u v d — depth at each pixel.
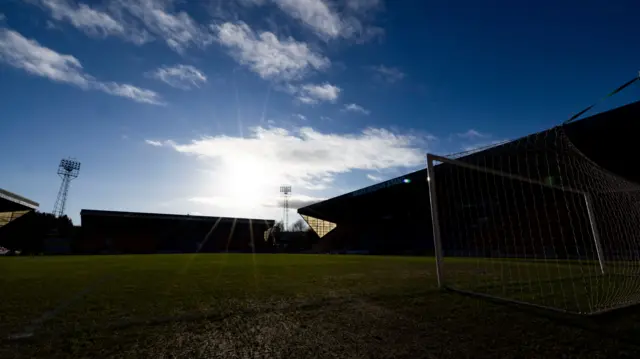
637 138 18.11
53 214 50.41
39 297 4.75
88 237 43.34
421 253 34.00
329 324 3.16
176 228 49.28
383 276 7.64
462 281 6.47
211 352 2.40
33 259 18.86
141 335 2.81
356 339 2.69
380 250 44.62
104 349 2.47
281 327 3.06
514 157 12.51
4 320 3.33
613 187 10.84
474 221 25.47
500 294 4.85
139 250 46.03
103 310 3.80
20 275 8.23
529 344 2.54
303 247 59.47
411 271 9.09
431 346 2.50
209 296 4.77
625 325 3.06
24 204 41.38
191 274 8.37
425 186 33.53
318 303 4.18
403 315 3.51
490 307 3.90
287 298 4.58
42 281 6.82
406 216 42.38
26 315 3.55
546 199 20.23
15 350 2.45
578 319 3.29
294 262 14.48
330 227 61.81
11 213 45.75
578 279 6.77
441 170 24.00
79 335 2.81
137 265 12.37
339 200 45.75
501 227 22.94
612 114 18.38
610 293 4.95
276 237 63.66
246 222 55.41
